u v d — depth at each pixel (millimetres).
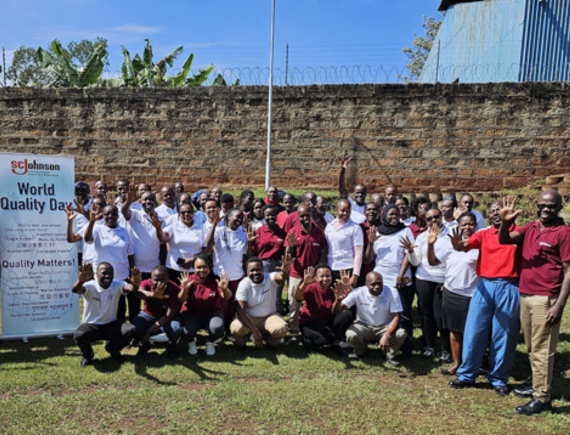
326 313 5348
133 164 12062
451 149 11203
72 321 5668
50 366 4746
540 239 3967
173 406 3910
